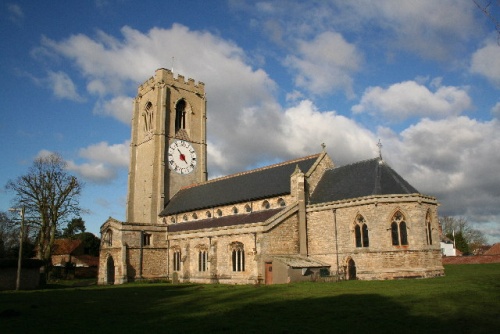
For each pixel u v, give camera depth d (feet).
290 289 122.01
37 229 231.91
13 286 174.29
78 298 118.11
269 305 87.40
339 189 176.96
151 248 208.64
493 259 242.78
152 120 278.26
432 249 153.89
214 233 182.50
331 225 168.55
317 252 171.73
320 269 162.20
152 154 265.13
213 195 228.43
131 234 203.82
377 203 155.33
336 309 78.48
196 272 190.49
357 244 160.04
